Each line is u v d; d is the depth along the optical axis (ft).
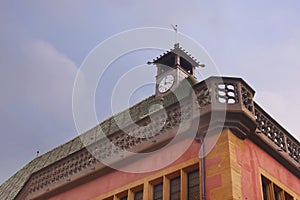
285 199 47.91
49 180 58.18
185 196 42.50
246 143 44.83
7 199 73.31
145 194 45.55
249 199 40.81
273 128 49.62
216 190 40.22
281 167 49.29
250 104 45.50
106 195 49.55
